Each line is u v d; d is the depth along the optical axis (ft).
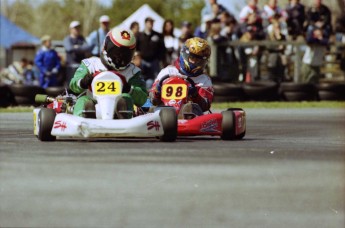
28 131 128.06
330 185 76.89
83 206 67.92
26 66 327.88
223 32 231.30
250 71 233.76
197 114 112.47
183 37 217.77
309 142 112.57
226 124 108.78
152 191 73.41
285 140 115.65
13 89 212.02
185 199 70.49
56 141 105.09
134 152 93.25
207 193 73.15
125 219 64.18
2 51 436.76
